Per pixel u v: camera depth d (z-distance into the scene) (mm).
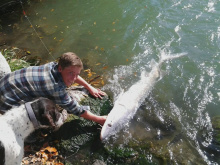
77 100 3709
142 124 3627
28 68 2928
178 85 4352
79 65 2832
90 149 3209
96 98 3842
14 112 1987
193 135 3529
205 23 5746
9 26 6172
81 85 4102
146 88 4121
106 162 3100
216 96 4156
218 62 4777
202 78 4484
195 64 4754
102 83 4320
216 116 3799
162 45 5238
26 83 2834
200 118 3793
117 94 4113
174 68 4676
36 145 3148
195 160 3182
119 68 4723
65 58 2750
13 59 4602
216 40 5266
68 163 3010
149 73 4418
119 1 6879
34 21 6348
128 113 3604
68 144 3203
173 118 3777
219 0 6453
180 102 4059
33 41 5586
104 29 5879
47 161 2988
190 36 5426
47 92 2857
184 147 3352
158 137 3465
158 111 3869
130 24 5926
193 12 6129
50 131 3295
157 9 6324
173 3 6508
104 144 3266
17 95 2826
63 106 3043
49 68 2912
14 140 1902
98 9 6668
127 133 3453
